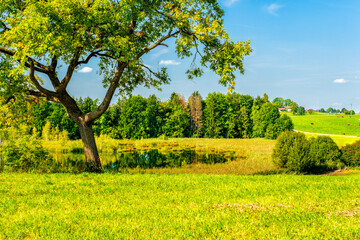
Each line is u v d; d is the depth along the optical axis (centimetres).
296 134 2000
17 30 1230
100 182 1134
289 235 543
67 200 842
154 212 705
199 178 1275
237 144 5066
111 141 5509
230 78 1625
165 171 1933
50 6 1226
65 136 5297
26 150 1658
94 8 1305
